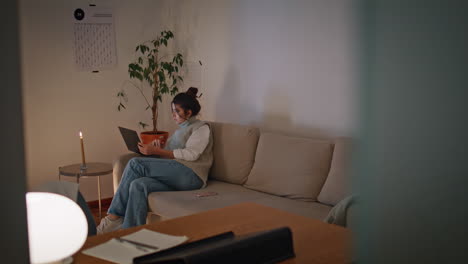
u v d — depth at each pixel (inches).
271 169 125.9
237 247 51.6
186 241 65.9
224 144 139.9
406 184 12.5
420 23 12.0
